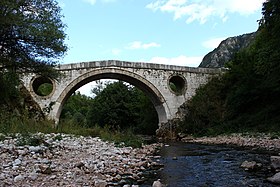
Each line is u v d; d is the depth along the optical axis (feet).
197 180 27.48
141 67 123.54
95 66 116.98
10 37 61.93
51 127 64.85
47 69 70.44
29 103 89.04
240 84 103.86
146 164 36.14
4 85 69.92
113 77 127.65
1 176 21.94
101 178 25.81
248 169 32.76
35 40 63.26
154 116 155.12
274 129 75.20
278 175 25.62
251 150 54.85
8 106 72.02
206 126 112.57
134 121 178.70
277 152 48.49
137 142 62.28
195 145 74.95
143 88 130.41
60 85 112.06
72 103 267.80
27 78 106.52
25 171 24.67
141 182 25.91
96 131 70.33
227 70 127.95
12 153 30.60
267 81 87.04
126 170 31.14
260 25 75.20
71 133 64.80
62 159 32.22
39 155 31.78
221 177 28.78
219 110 113.39
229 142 76.23
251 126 89.30
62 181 22.93
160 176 29.35
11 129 47.96
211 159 43.68
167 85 126.41
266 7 67.51
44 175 24.52
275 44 66.33
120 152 43.01
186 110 124.36
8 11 56.70
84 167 28.96
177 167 35.42
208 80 130.93
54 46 65.82
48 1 65.82
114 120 175.73
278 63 68.39
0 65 70.08
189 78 130.21
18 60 66.90
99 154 38.50
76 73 114.93
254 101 96.99
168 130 121.39
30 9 63.36
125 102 178.91
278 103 85.61
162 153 53.62
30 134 44.65
